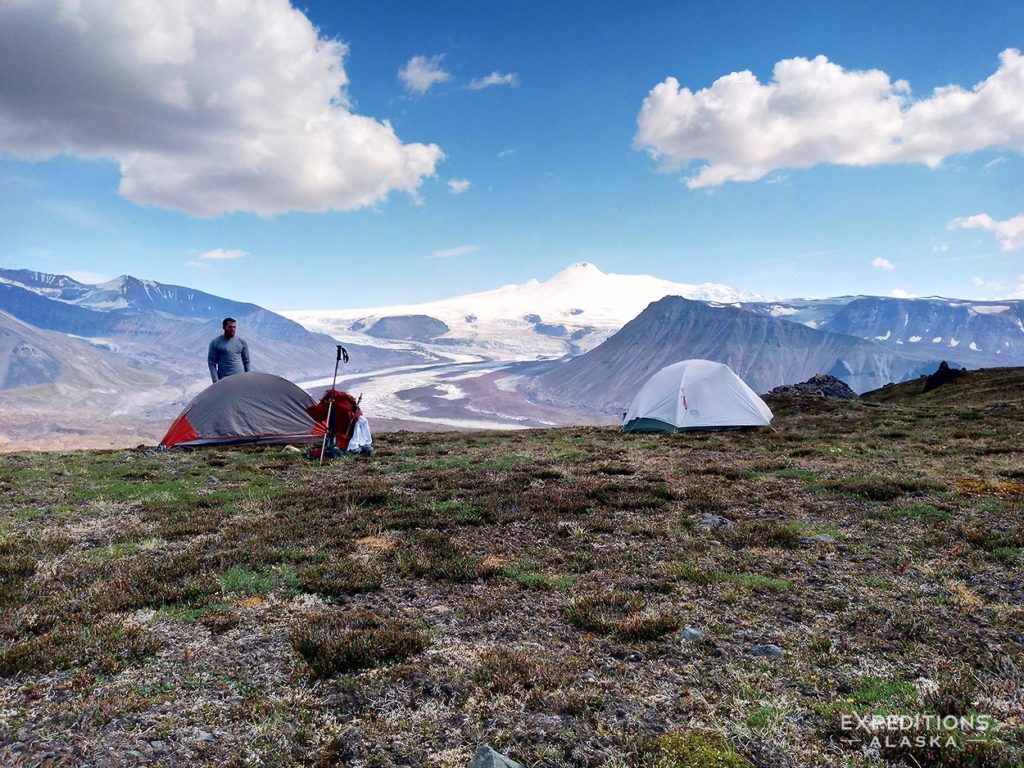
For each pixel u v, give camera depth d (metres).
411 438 30.70
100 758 4.71
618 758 4.80
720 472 17.69
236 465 20.34
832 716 5.36
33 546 10.59
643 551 10.43
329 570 9.32
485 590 8.69
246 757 4.83
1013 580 8.63
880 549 10.29
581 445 25.73
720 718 5.35
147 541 10.91
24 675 6.03
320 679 6.09
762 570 9.41
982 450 20.52
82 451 25.72
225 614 7.70
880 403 49.69
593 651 6.76
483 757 4.62
